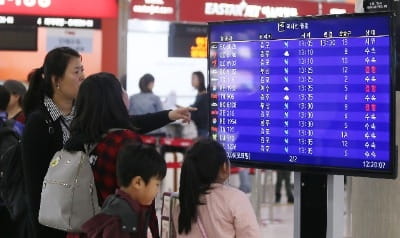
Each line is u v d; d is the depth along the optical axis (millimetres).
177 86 10602
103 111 2488
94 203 2484
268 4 8492
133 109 8094
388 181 3373
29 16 7602
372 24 2641
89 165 2492
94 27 7863
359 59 2682
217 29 3051
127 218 2203
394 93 2611
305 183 2912
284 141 2893
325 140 2785
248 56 2969
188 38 8461
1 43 7586
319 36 2771
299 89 2840
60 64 2855
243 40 2977
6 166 3131
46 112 2832
